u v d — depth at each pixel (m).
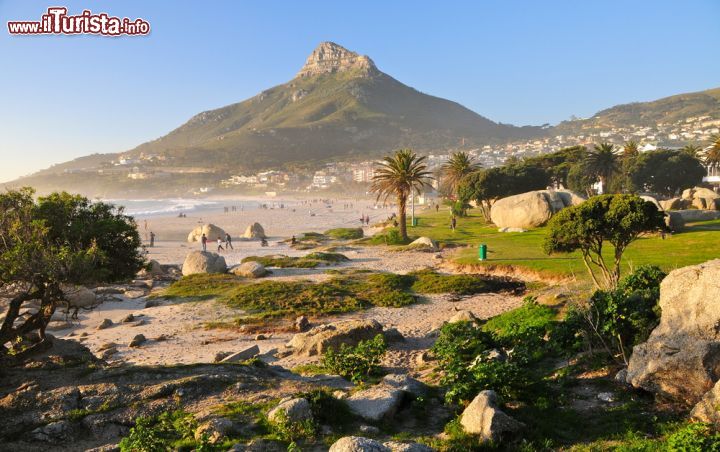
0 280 15.48
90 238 17.22
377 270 51.12
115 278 18.72
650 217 21.50
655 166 108.88
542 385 14.62
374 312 34.03
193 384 15.42
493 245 56.53
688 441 10.03
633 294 17.45
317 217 169.12
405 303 35.84
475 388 13.99
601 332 16.95
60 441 12.76
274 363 22.67
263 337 28.55
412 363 21.72
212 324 31.89
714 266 13.66
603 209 22.56
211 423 12.46
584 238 22.55
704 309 13.23
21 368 16.45
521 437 11.86
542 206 66.06
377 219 154.62
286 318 32.78
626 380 14.15
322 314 33.34
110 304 40.03
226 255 72.44
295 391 15.73
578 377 15.95
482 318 29.69
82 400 14.38
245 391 15.61
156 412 14.03
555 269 39.38
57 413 13.69
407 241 71.81
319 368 20.08
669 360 12.84
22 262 14.61
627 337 16.62
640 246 43.00
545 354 19.03
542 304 26.39
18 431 12.99
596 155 102.19
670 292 14.45
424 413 14.03
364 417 13.36
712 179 138.00
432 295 38.28
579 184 106.50
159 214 192.75
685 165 105.31
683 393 12.70
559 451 11.27
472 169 110.44
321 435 12.27
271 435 12.25
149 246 83.88
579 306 18.48
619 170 105.94
